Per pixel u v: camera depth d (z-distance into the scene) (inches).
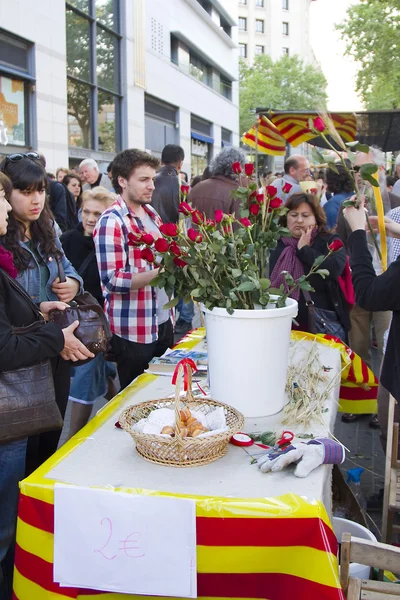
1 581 83.3
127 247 114.0
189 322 263.3
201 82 1014.4
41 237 93.0
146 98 753.0
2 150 402.3
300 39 2343.8
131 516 56.7
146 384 92.4
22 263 88.6
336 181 203.3
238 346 73.0
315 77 1604.3
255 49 2285.9
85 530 57.9
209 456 64.1
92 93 554.3
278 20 2294.5
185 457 63.0
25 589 61.2
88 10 532.1
